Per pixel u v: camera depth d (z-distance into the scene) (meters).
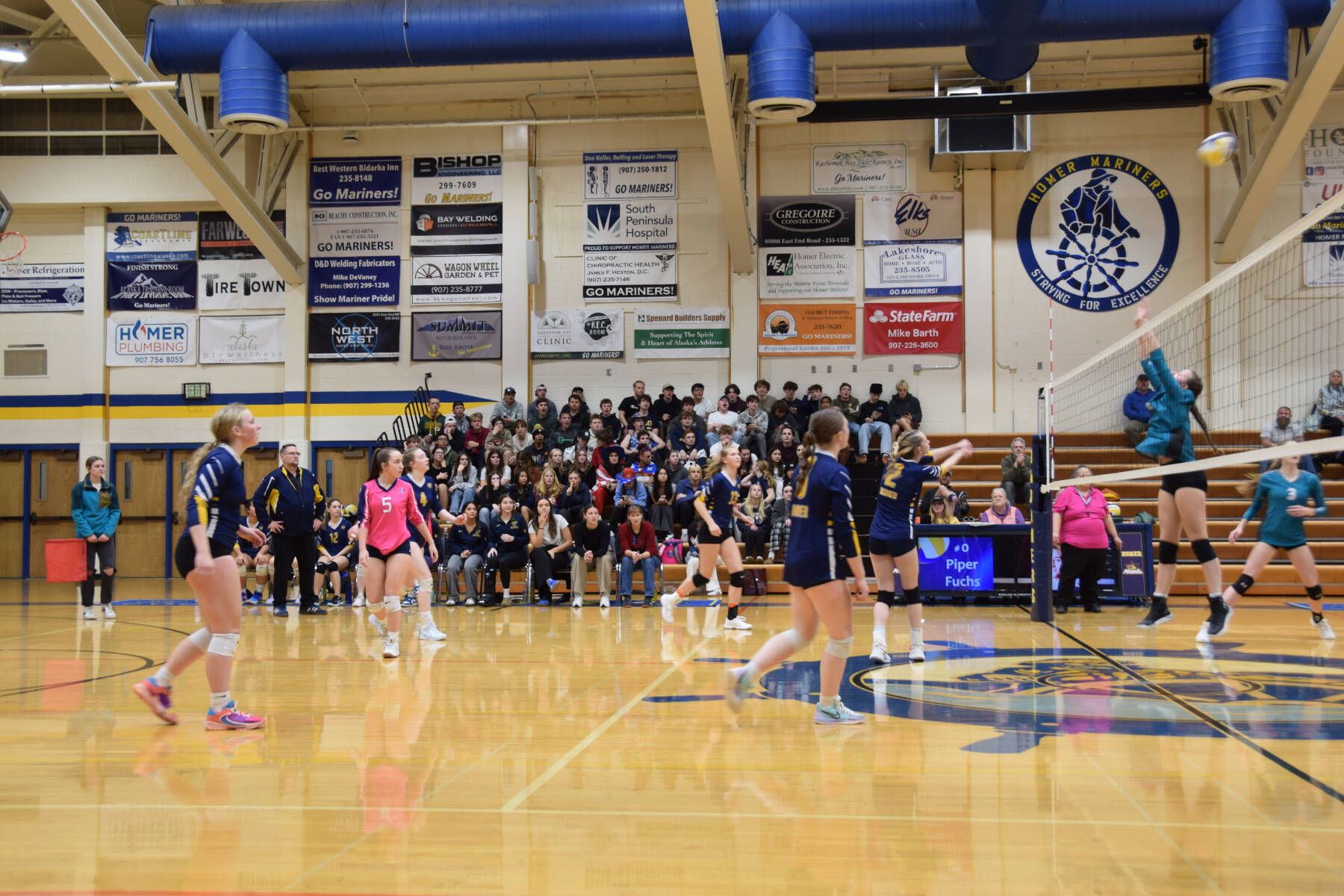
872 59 17.47
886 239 18.22
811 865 3.07
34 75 19.00
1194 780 4.05
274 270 19.00
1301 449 6.49
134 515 19.11
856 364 18.19
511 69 18.12
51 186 19.06
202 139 15.71
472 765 4.39
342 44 14.36
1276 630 9.35
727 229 17.66
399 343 18.81
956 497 13.70
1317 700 5.82
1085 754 4.50
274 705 5.93
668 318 18.53
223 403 19.02
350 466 18.84
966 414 17.91
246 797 3.89
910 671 6.98
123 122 19.06
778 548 14.62
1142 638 8.82
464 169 18.81
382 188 18.88
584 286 18.69
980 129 16.70
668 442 16.86
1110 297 17.77
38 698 6.29
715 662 7.58
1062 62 17.42
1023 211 17.97
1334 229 17.05
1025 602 12.34
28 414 19.34
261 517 13.84
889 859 3.12
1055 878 2.94
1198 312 17.34
